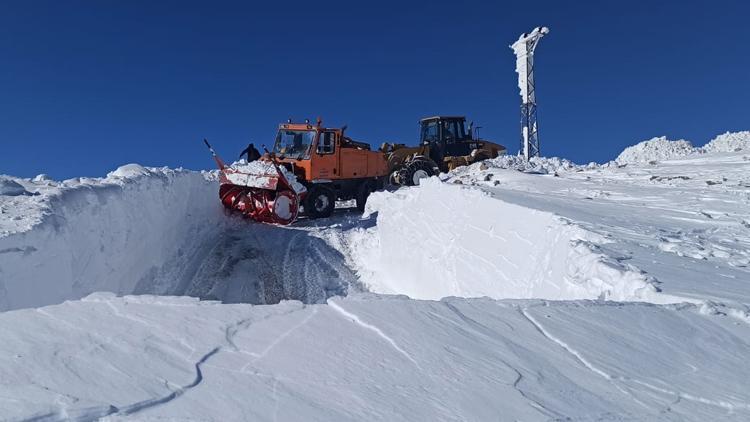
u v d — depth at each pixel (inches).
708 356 121.9
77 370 94.8
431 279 371.2
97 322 116.3
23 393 85.6
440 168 788.6
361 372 103.7
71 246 260.4
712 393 105.1
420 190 447.5
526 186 497.4
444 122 795.4
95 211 307.7
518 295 257.1
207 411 86.3
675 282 174.2
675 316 144.3
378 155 678.5
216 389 93.3
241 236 515.2
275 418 86.2
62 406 82.6
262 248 479.5
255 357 106.5
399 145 796.0
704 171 487.8
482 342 121.2
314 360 106.8
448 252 360.2
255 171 565.9
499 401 96.7
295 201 565.6
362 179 666.8
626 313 144.9
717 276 183.2
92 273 281.6
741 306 149.9
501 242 303.4
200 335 113.7
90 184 346.6
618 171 556.1
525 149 774.5
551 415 93.4
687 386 107.7
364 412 90.1
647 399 101.9
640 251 215.9
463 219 360.5
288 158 629.9
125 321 118.0
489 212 335.0
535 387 103.0
